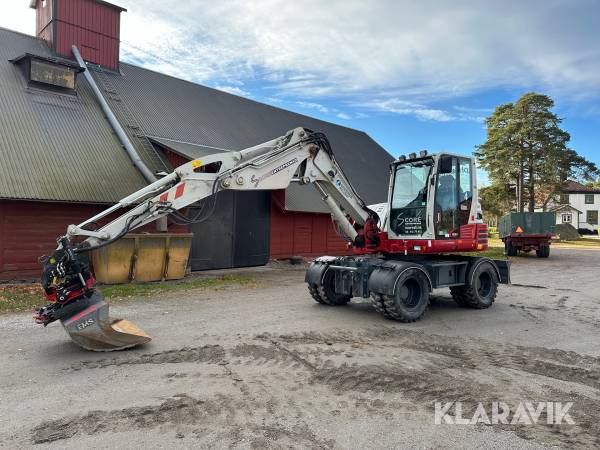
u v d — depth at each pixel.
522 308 10.01
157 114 18.14
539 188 47.91
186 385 5.05
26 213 12.52
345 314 8.93
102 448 3.70
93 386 5.00
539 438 4.01
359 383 5.20
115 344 6.21
